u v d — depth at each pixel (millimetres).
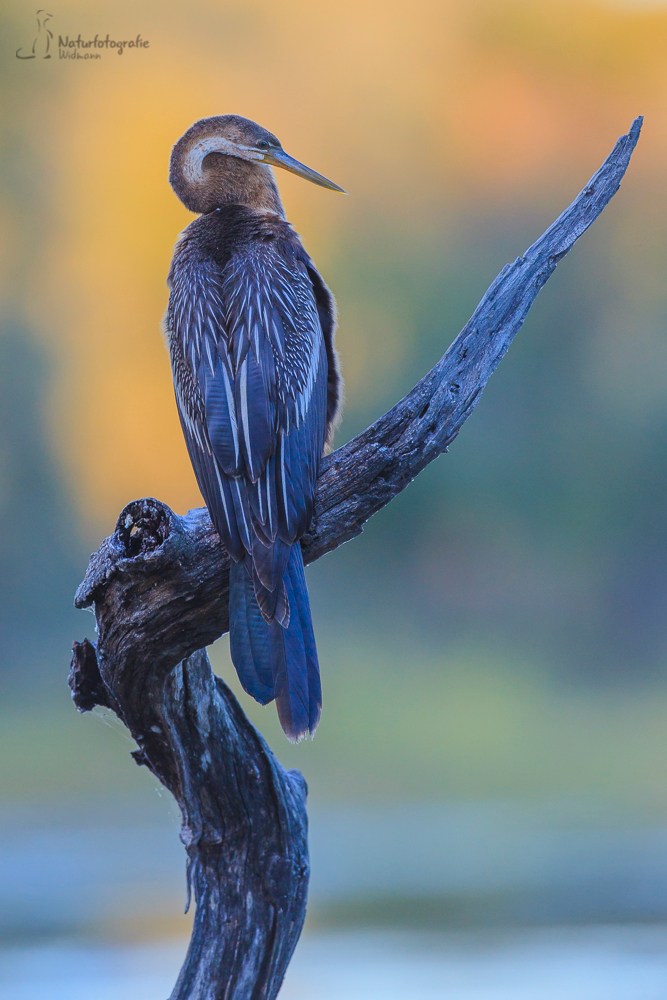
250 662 13727
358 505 13805
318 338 13898
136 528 13766
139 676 13789
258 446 13797
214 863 13852
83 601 13773
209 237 13938
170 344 13914
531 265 13844
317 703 13734
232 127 14016
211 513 13781
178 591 13758
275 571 13750
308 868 13875
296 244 13953
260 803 13852
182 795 13859
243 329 13852
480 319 13820
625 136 13859
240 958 13836
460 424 13812
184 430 13859
